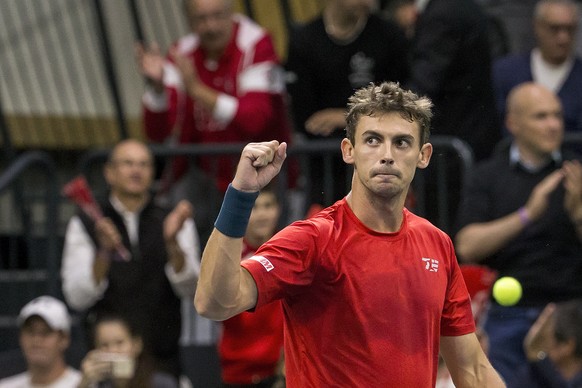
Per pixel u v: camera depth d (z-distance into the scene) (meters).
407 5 33.69
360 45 27.44
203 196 27.36
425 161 13.12
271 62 28.36
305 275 12.63
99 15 33.25
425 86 26.69
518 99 24.92
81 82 35.38
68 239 25.73
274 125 28.70
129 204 25.53
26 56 35.16
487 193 25.00
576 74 28.25
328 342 12.71
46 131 35.22
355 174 12.98
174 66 29.17
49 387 24.88
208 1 28.03
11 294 29.98
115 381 23.42
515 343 24.30
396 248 12.87
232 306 12.23
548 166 24.88
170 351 25.09
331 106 27.70
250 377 24.25
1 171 34.62
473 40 26.84
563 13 28.00
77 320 28.12
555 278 24.47
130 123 35.53
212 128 28.33
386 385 12.63
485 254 24.50
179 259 24.78
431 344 12.96
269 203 24.34
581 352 22.88
